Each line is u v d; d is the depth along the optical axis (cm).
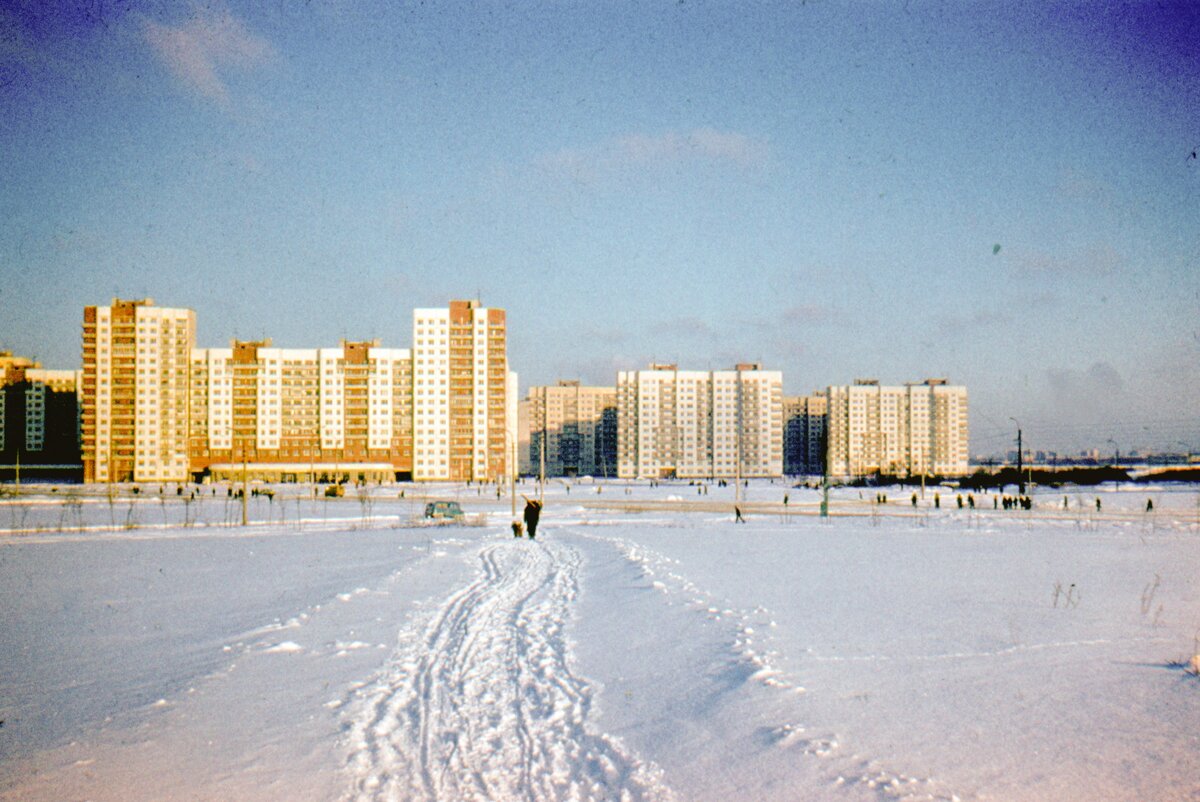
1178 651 1273
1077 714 956
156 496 9288
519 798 744
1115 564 2539
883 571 2369
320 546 3509
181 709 1061
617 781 779
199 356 15450
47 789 792
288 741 925
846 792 734
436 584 2223
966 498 8388
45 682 1207
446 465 15625
